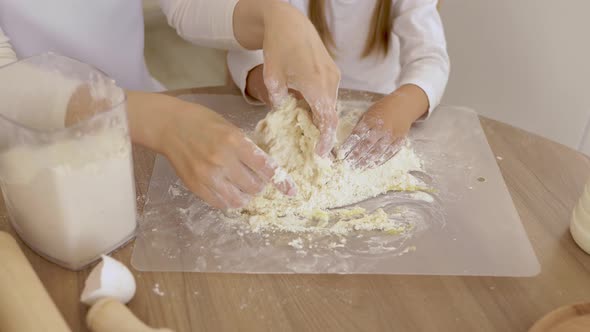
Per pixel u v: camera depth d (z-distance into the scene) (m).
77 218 0.63
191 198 0.80
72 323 0.60
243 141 0.73
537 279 0.69
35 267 0.67
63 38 1.16
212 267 0.68
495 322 0.63
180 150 0.75
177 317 0.61
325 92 0.76
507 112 1.73
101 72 0.64
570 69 1.52
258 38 0.96
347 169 0.83
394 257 0.71
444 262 0.71
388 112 0.92
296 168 0.82
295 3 1.26
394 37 1.34
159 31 2.59
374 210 0.80
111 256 0.69
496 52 1.69
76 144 0.59
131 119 0.77
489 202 0.82
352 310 0.63
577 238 0.75
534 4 1.54
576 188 0.87
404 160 0.88
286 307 0.63
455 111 1.04
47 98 0.66
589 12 1.43
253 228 0.75
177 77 2.32
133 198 0.69
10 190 0.64
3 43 0.95
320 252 0.72
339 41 1.31
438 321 0.63
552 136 1.64
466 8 1.73
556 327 0.58
